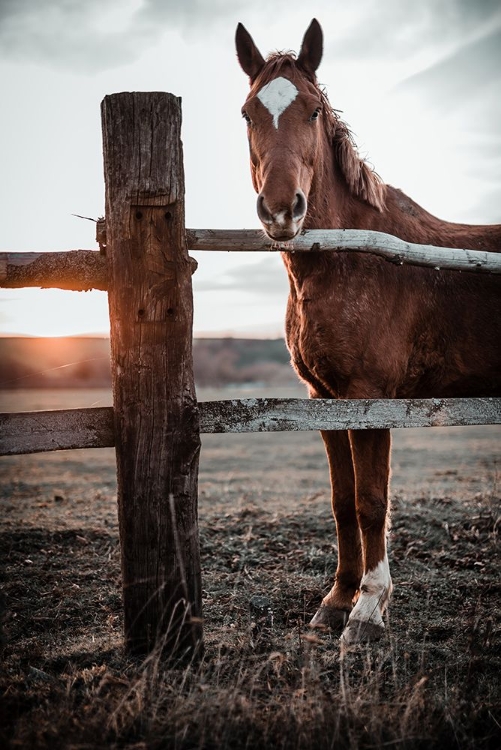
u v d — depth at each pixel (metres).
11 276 2.75
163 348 2.79
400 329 3.86
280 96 3.57
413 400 3.19
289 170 3.27
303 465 12.78
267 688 2.70
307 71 3.86
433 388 4.14
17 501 7.52
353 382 3.78
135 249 2.76
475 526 5.50
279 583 4.33
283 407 3.01
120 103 2.72
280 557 4.95
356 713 2.36
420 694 2.47
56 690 2.62
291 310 4.13
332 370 3.82
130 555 2.84
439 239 4.11
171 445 2.81
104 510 6.76
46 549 5.08
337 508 3.97
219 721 2.33
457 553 4.89
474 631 2.97
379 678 2.74
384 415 3.14
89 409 2.85
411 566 4.67
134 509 2.82
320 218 3.83
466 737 2.31
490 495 6.52
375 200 3.99
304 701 2.45
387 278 3.81
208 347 50.44
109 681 2.63
